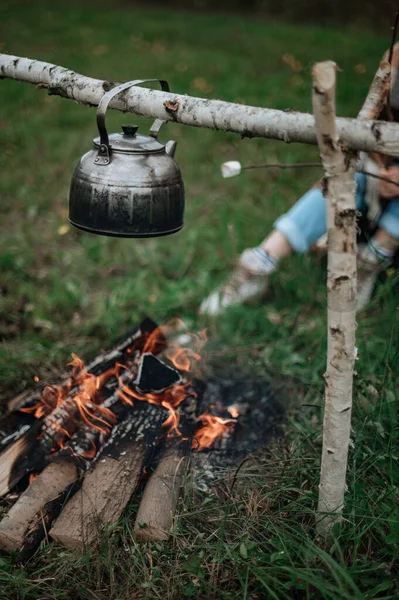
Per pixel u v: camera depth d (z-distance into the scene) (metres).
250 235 4.15
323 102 1.55
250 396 2.80
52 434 2.35
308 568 1.83
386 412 2.46
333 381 1.80
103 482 2.16
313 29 12.10
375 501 2.12
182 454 2.31
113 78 8.06
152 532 2.04
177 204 1.99
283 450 2.47
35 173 5.34
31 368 2.95
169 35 11.51
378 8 12.62
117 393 2.50
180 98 1.94
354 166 1.67
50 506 2.09
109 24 12.30
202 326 3.28
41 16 12.54
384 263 2.98
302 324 3.32
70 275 3.89
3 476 2.26
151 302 3.50
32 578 1.96
